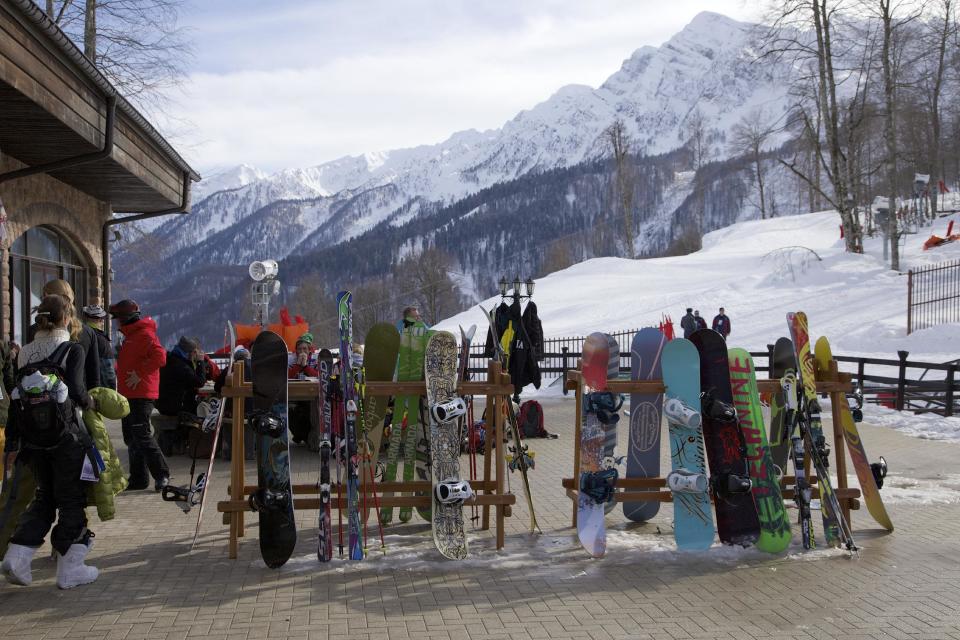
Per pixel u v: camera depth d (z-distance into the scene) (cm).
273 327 1155
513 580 450
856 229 3284
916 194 4197
